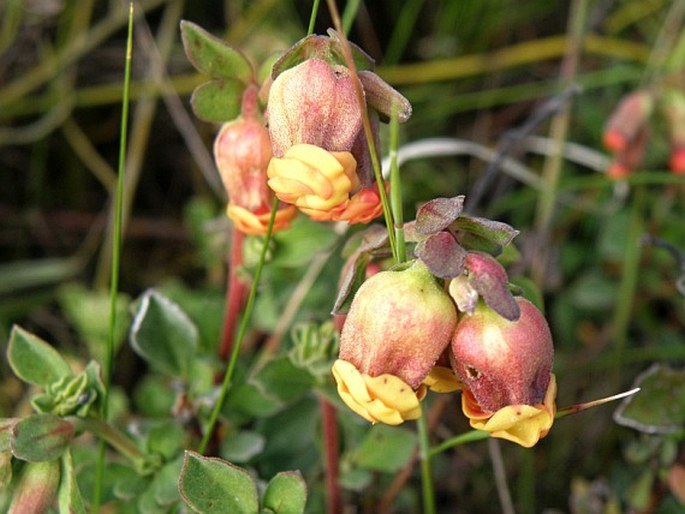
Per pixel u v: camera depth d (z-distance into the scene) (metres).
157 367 0.12
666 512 0.13
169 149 0.19
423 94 0.19
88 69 0.19
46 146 0.18
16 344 0.11
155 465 0.11
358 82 0.09
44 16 0.18
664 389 0.12
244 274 0.12
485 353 0.08
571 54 0.18
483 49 0.20
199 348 0.13
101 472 0.11
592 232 0.18
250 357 0.15
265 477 0.13
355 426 0.13
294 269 0.14
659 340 0.17
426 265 0.08
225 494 0.09
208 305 0.14
